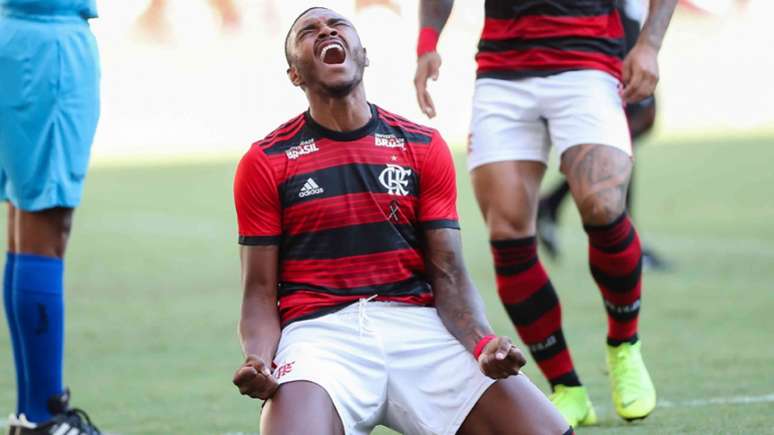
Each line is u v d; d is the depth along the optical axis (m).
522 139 17.00
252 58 93.81
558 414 12.22
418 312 12.78
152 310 28.19
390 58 85.12
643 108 27.39
